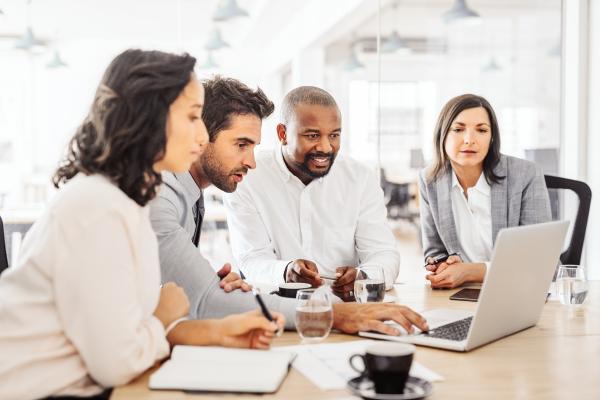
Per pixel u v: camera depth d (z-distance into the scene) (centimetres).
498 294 138
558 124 432
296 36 824
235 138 194
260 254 247
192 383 114
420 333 150
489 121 265
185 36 589
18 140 510
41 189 507
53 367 120
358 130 972
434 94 554
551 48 434
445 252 277
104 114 126
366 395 106
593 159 405
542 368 127
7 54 516
